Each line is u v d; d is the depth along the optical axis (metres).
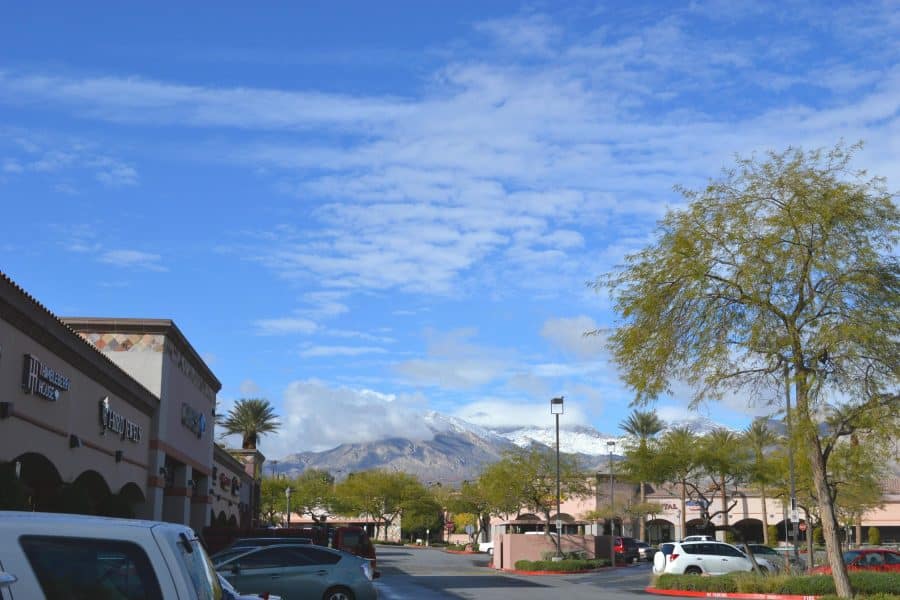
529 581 41.34
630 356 22.61
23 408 20.61
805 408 21.33
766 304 21.34
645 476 41.69
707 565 37.81
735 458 40.94
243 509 65.00
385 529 124.38
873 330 20.31
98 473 26.56
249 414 78.19
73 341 23.28
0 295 18.66
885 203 21.20
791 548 57.66
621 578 45.34
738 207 21.73
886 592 26.19
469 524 113.12
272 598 8.16
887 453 22.81
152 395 32.09
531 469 63.62
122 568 5.21
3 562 4.89
